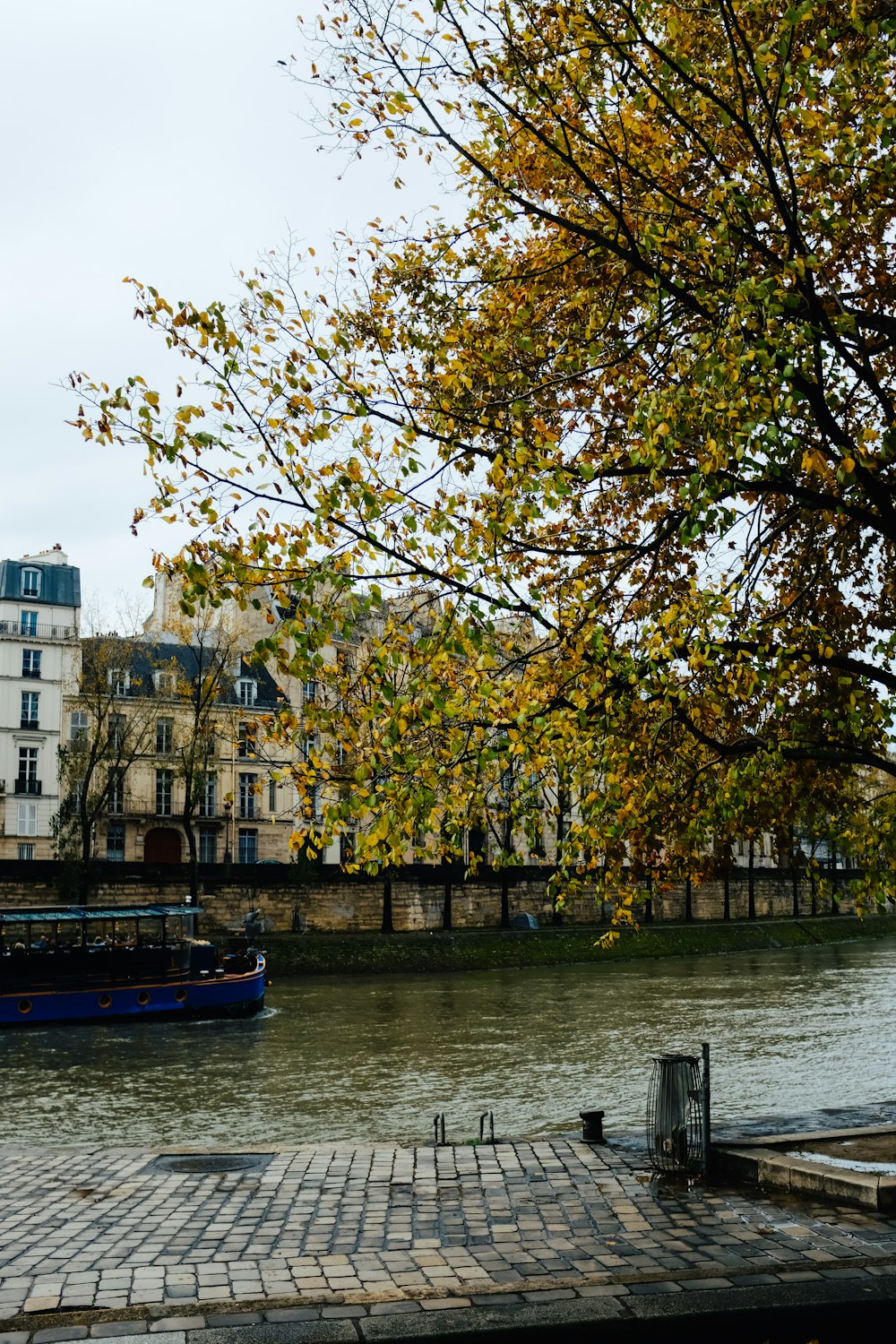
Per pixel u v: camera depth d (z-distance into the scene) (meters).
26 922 33.81
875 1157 9.88
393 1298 6.74
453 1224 8.44
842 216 9.66
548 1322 6.36
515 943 53.88
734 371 7.93
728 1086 21.72
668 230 9.11
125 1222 8.52
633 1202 9.03
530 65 9.31
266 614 7.96
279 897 55.69
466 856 63.34
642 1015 33.56
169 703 60.66
